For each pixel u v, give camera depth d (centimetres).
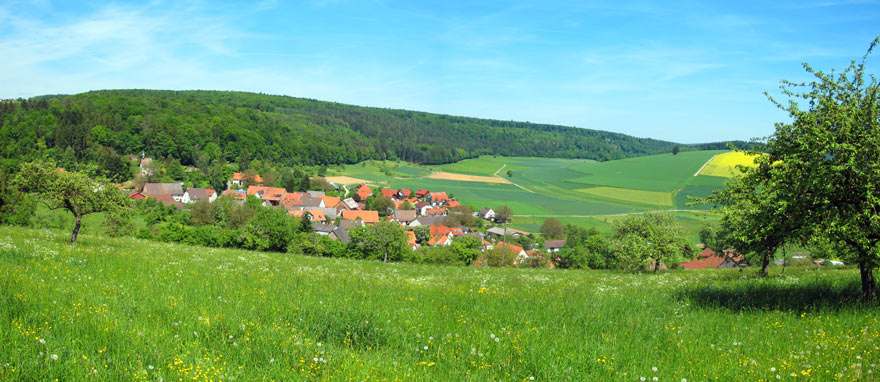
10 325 770
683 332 995
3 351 669
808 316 1127
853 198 1231
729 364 785
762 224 1348
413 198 17588
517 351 830
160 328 860
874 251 1209
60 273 1316
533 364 770
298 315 1013
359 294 1358
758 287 1666
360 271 2464
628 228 3875
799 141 1201
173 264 1842
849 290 1482
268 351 777
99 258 1794
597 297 1432
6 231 2756
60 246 2189
